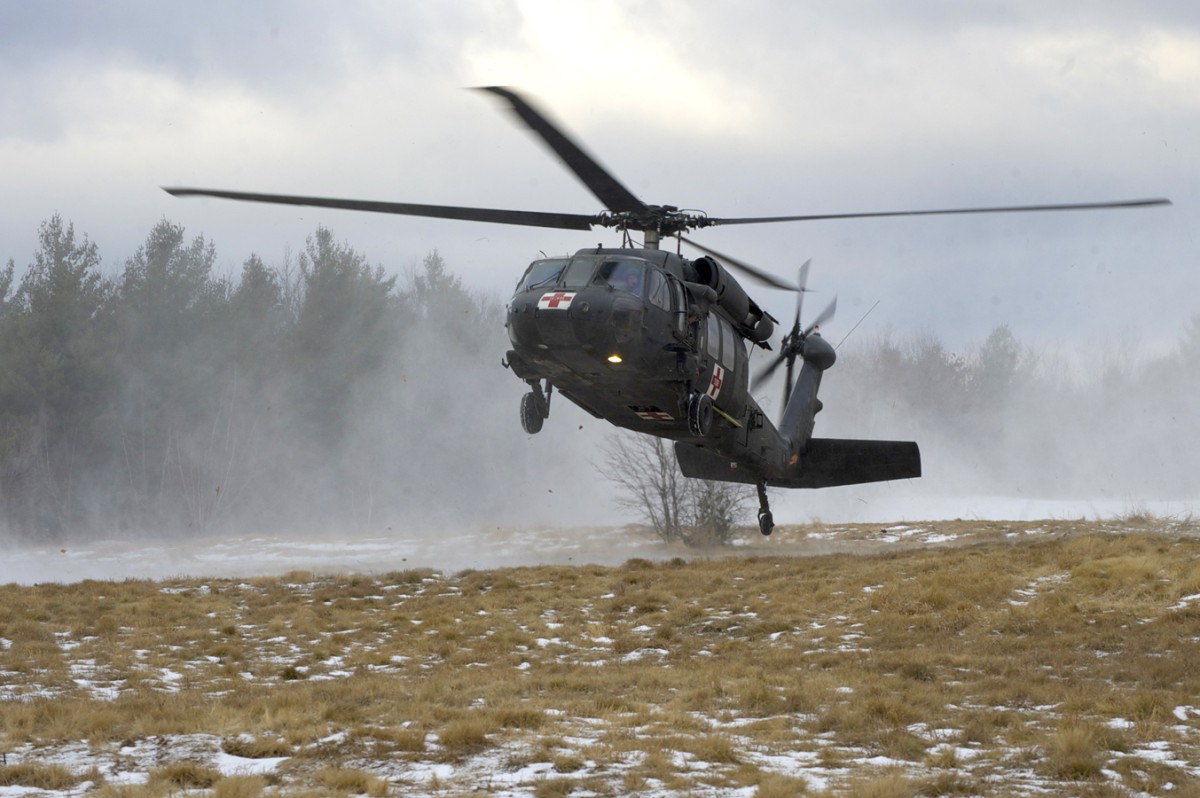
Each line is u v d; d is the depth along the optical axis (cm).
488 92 3828
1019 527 11588
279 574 10719
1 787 2886
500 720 3772
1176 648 5138
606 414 6116
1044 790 2933
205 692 4653
